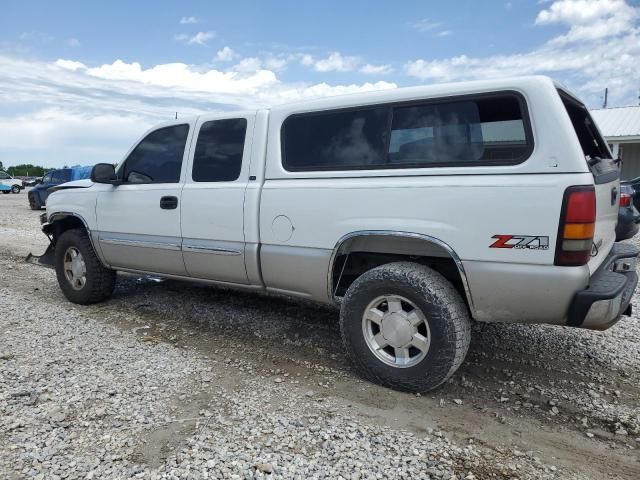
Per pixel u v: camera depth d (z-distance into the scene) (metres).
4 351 3.91
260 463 2.48
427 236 3.14
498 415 3.08
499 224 2.93
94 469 2.43
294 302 5.43
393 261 3.66
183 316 4.98
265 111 4.01
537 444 2.76
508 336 4.46
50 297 5.78
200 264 4.34
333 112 3.66
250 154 4.01
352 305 3.46
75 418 2.91
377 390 3.38
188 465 2.46
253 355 4.00
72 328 4.55
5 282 6.56
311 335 4.46
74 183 5.53
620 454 2.68
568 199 2.74
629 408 3.18
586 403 3.25
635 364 3.86
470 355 4.04
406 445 2.68
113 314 5.05
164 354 3.95
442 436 2.80
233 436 2.74
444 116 3.20
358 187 3.40
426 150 3.24
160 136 4.68
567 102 3.31
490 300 3.04
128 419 2.91
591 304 2.79
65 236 5.38
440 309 3.12
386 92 3.44
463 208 3.03
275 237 3.82
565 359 3.96
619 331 4.59
